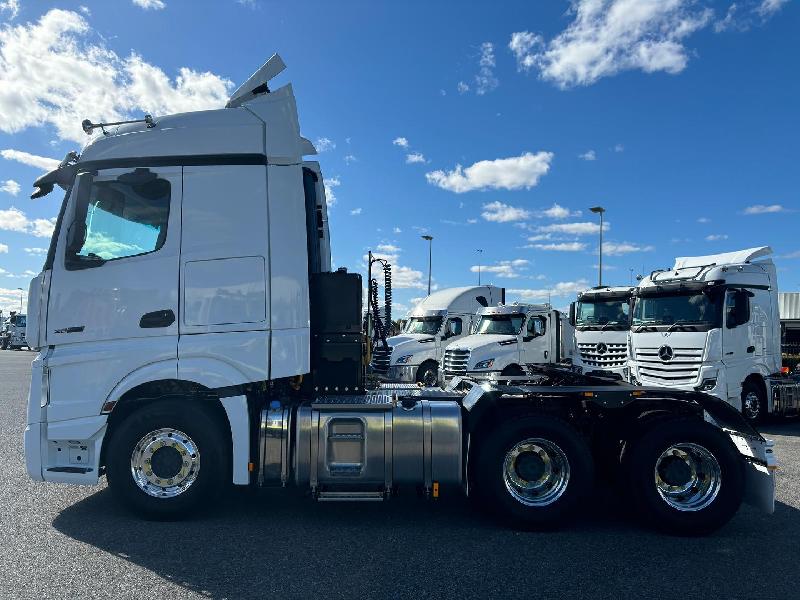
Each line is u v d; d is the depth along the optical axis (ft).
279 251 17.97
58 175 17.95
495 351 51.78
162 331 17.29
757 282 40.91
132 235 17.60
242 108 18.42
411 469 17.66
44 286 17.29
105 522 17.31
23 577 13.34
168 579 13.32
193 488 17.16
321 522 17.67
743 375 38.99
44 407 17.11
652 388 18.65
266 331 17.63
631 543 16.25
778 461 27.40
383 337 22.21
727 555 15.35
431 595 12.67
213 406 17.87
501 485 17.25
